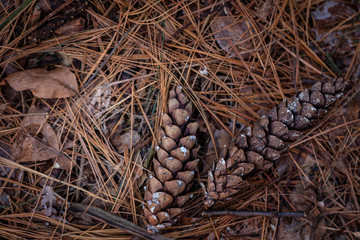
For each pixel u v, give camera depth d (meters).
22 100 0.44
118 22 0.46
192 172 0.43
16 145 0.43
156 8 0.46
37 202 0.44
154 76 0.46
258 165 0.43
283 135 0.43
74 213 0.44
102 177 0.45
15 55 0.44
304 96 0.44
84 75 0.45
